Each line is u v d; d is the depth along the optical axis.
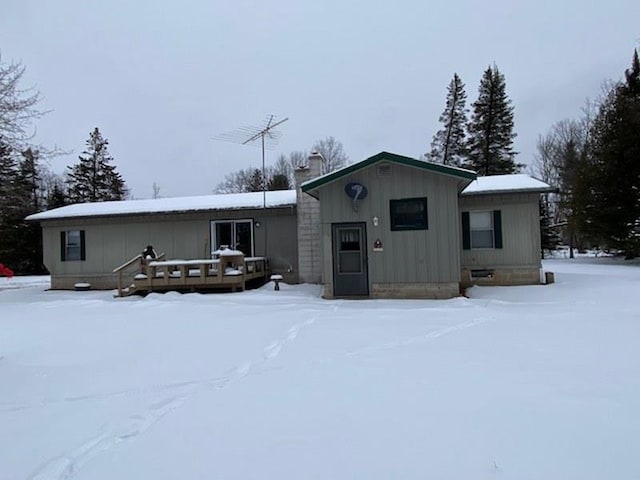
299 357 5.20
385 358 5.00
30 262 28.36
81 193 36.50
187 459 2.72
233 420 3.32
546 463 2.51
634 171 17.62
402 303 10.12
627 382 3.91
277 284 12.92
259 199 15.44
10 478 2.59
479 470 2.45
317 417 3.31
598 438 2.81
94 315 9.12
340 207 11.41
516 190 12.41
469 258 13.03
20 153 14.11
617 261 19.84
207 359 5.23
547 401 3.48
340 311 8.96
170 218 15.20
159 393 4.05
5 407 3.79
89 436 3.15
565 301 9.68
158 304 10.61
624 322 6.83
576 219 19.94
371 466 2.54
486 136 30.31
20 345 6.24
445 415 3.26
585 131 31.39
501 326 6.82
